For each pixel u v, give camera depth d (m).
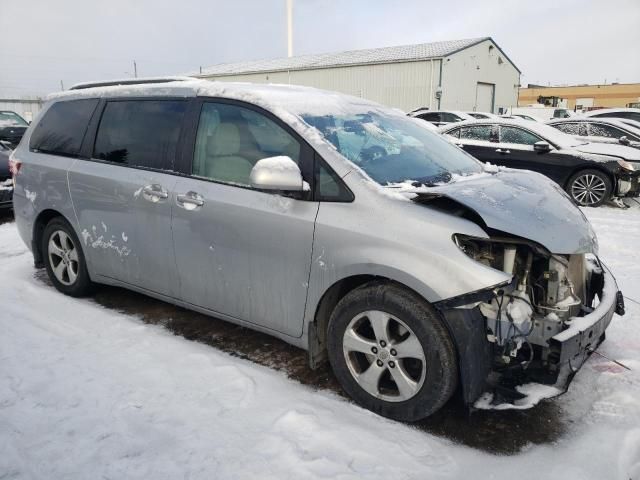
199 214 3.33
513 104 35.56
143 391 3.00
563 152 9.05
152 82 4.09
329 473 2.38
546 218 2.77
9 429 2.66
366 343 2.82
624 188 8.67
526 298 2.58
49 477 2.34
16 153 4.69
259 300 3.19
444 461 2.49
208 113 3.46
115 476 2.35
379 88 30.72
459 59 29.27
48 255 4.53
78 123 4.27
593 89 66.50
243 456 2.48
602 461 2.49
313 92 3.66
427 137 3.84
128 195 3.73
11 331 3.77
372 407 2.85
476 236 2.57
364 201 2.79
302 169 2.98
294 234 2.94
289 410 2.83
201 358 3.39
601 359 3.44
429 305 2.61
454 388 2.63
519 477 2.39
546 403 2.97
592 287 3.16
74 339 3.66
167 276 3.64
